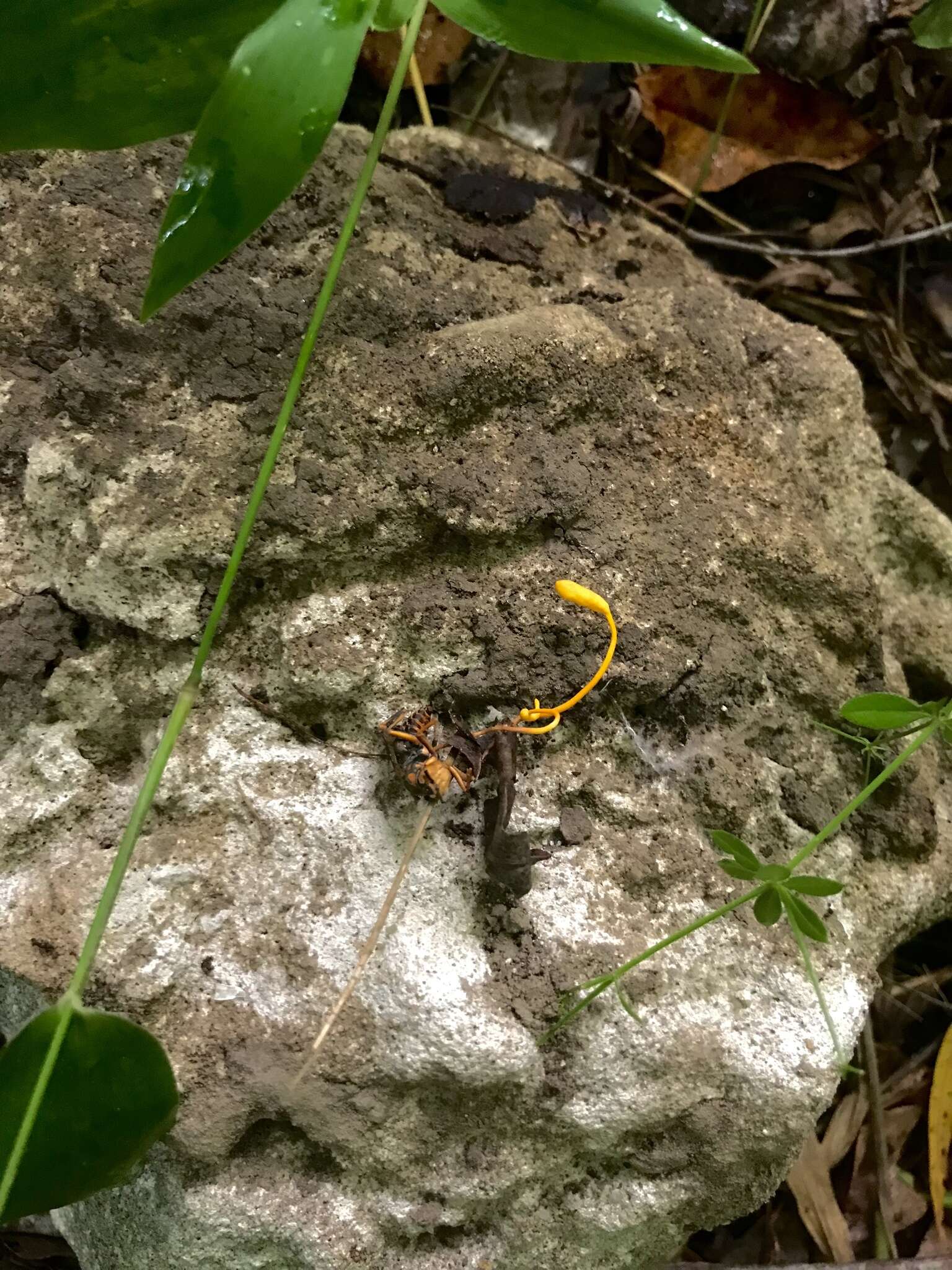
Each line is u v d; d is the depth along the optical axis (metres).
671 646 0.14
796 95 0.21
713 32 0.20
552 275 0.16
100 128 0.11
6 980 0.14
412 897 0.13
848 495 0.17
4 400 0.14
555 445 0.14
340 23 0.09
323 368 0.14
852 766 0.15
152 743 0.14
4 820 0.13
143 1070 0.10
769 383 0.16
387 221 0.15
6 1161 0.10
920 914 0.16
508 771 0.13
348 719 0.14
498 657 0.14
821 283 0.22
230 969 0.13
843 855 0.15
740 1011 0.14
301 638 0.14
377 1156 0.13
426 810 0.13
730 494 0.15
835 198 0.22
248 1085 0.12
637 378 0.15
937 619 0.18
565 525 0.14
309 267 0.15
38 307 0.14
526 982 0.13
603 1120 0.13
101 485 0.13
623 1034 0.13
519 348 0.14
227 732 0.14
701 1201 0.14
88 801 0.13
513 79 0.21
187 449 0.13
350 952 0.13
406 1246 0.13
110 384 0.14
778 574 0.15
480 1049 0.12
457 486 0.14
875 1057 0.19
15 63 0.10
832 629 0.15
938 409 0.22
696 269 0.18
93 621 0.14
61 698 0.13
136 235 0.14
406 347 0.14
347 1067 0.12
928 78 0.20
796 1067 0.13
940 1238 0.18
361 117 0.21
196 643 0.14
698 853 0.14
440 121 0.21
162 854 0.13
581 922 0.13
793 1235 0.18
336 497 0.14
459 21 0.11
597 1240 0.14
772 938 0.14
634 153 0.22
